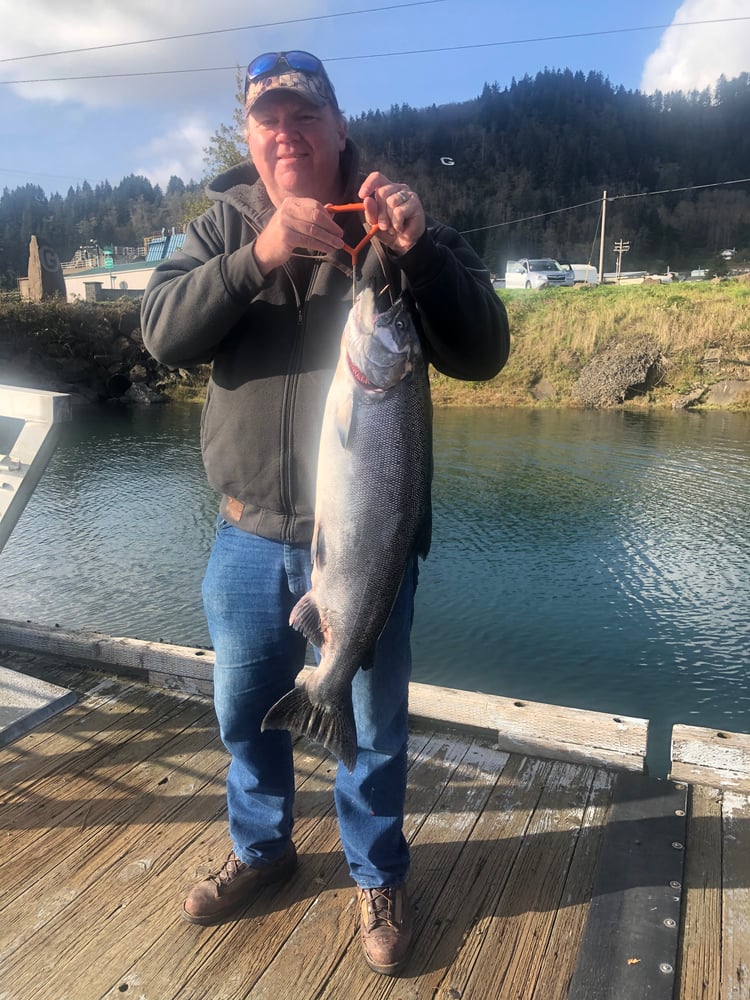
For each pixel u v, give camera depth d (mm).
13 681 3369
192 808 2605
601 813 2527
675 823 2443
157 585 9102
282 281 1775
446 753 2920
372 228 1550
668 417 20250
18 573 9500
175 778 2787
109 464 15867
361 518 1682
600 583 9016
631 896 2117
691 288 26312
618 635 7648
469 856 2326
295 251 1757
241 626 1957
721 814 2506
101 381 24969
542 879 2219
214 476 1938
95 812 2576
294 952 1956
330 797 2668
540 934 2002
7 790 2699
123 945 1979
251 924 2057
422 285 1606
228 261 1611
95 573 9508
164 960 1927
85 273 42875
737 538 10562
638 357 22062
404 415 1681
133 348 25438
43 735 3078
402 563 1751
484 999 1804
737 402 20984
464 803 2598
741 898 2121
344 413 1633
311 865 2309
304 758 2916
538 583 8969
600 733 2799
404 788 2018
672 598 8570
